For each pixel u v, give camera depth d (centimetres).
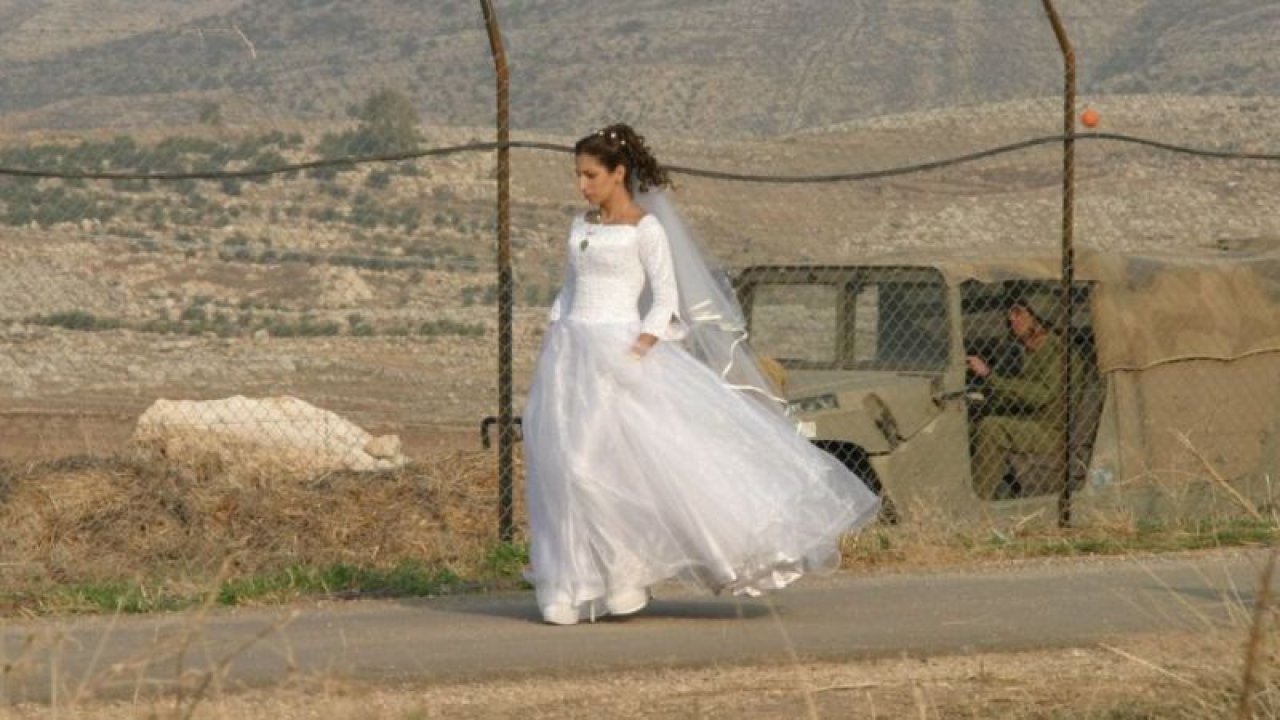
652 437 1883
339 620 2006
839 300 2633
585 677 1717
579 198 9300
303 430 3025
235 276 7900
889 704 1617
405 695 1650
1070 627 1933
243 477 2608
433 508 2506
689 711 1592
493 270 8350
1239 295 2738
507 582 2262
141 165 8625
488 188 9138
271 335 6962
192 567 2295
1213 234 9456
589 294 1922
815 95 15538
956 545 2442
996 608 2052
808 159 10475
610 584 1909
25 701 1583
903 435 2472
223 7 17538
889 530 2444
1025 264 2627
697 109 15425
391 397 5281
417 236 8694
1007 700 1630
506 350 2450
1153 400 2673
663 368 1906
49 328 6712
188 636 1349
